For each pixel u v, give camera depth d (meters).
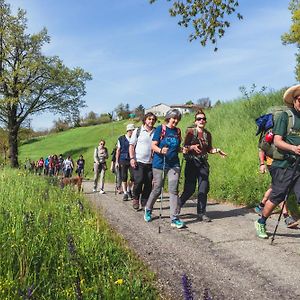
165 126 6.90
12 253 3.87
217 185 10.08
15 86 38.12
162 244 5.52
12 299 3.13
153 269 4.51
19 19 38.00
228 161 11.50
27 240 4.38
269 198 5.58
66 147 58.47
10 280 3.29
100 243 4.86
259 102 16.20
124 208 8.77
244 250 5.13
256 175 9.51
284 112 5.45
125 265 4.42
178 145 6.81
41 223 5.28
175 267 4.58
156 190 7.04
